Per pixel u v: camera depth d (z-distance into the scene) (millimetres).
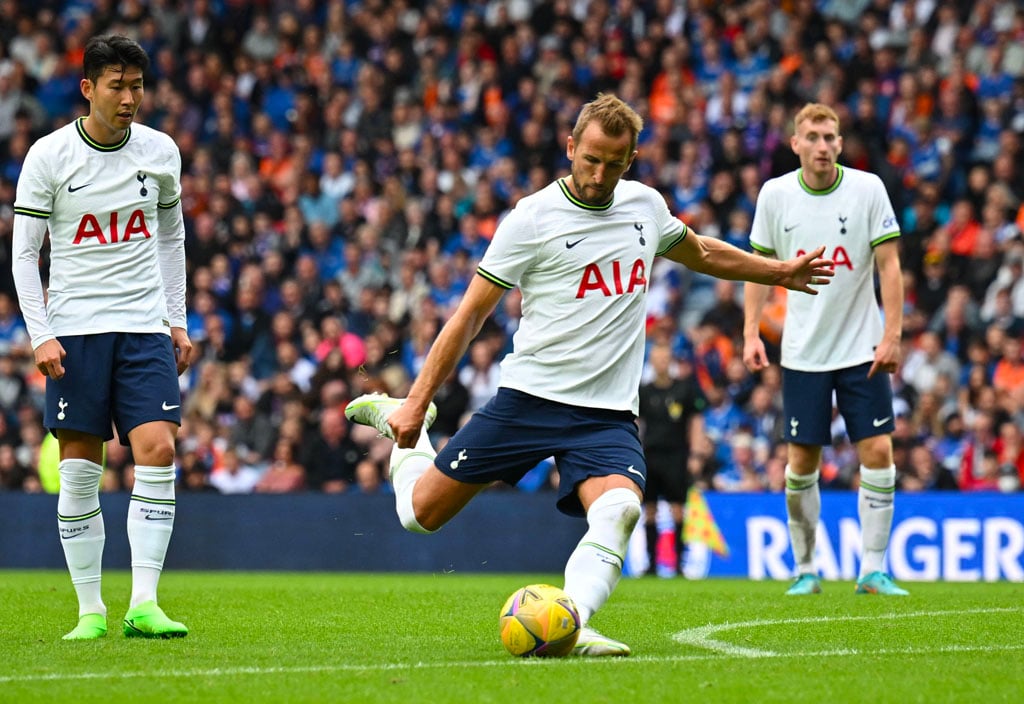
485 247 52875
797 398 25969
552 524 39156
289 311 51625
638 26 59438
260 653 15938
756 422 44312
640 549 38594
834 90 54281
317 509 40344
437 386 15781
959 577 36281
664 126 54688
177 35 63000
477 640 17547
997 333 45812
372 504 40125
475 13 60094
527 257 15938
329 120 58875
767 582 33250
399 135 58281
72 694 12867
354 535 40062
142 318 17672
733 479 44250
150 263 17891
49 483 42000
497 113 57469
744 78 56969
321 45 61875
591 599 15531
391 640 17547
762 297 26219
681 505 38094
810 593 25812
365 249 53438
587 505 15898
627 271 16109
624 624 19406
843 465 42688
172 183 18203
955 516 36438
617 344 16172
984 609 21469
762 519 37719
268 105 60688
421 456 17703
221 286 53125
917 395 45312
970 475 42688
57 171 17297
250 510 40656
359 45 61625
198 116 60625
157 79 61781
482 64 59000
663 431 37969
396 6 62750
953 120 53375
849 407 25797
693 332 46938
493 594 25812
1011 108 53469
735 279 17266
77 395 17391
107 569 40312
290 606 22719
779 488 42375
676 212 52719
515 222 15945
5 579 34156
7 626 19469
